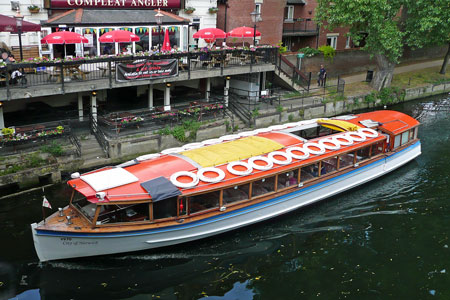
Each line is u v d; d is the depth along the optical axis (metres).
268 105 27.06
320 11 31.09
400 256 14.59
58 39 19.08
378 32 29.19
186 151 16.36
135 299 12.34
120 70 20.72
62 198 17.02
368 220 16.78
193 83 29.25
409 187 19.44
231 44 30.56
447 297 12.69
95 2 24.02
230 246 14.95
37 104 22.92
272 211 16.05
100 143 20.23
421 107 32.16
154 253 14.18
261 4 31.86
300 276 13.52
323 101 28.66
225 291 12.78
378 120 21.36
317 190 17.30
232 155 16.02
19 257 13.64
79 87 19.78
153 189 13.37
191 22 28.45
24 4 21.80
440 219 16.83
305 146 17.39
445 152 23.22
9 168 17.17
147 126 21.92
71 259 13.48
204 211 14.34
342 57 36.12
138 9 25.73
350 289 12.98
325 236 15.69
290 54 31.98
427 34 31.00
